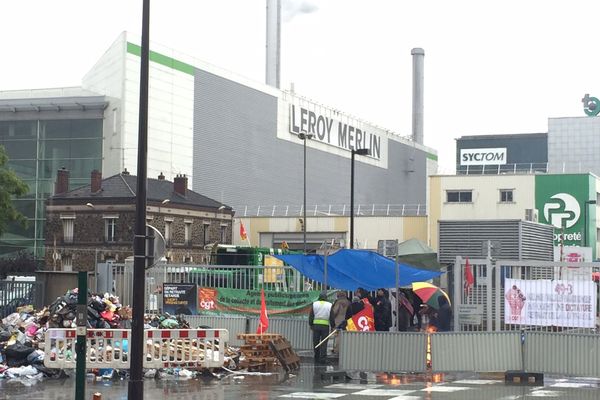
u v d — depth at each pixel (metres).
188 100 80.62
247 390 16.78
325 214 93.31
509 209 80.25
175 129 78.69
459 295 21.64
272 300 25.84
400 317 24.86
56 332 18.42
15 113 78.50
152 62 75.94
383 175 118.94
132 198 66.62
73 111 77.06
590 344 18.28
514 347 18.77
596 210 84.38
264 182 92.81
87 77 82.88
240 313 25.81
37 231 77.25
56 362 18.31
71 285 29.84
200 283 26.67
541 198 80.12
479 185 80.62
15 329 20.70
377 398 15.62
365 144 114.19
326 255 23.27
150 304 26.50
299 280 26.03
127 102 74.88
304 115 100.81
